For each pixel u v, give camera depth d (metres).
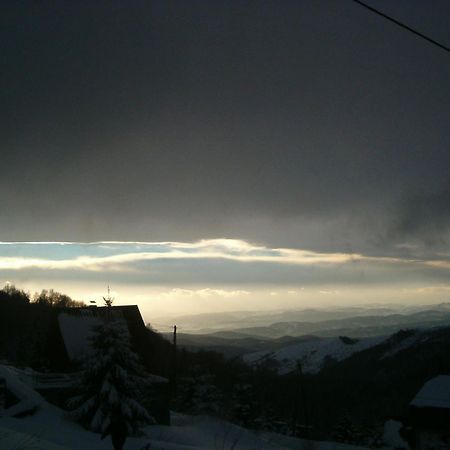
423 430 32.62
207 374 60.62
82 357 24.91
